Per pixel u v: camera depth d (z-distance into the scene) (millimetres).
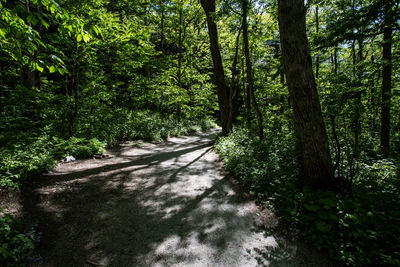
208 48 20375
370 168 5535
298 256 3104
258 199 4938
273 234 3637
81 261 2930
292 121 7500
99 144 8578
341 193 4125
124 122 12391
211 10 12234
